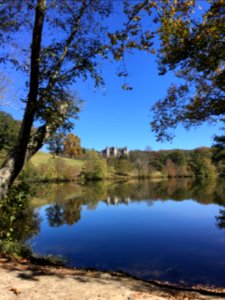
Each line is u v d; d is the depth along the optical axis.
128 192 58.38
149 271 13.79
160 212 32.75
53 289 6.63
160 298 6.64
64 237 20.22
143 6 8.52
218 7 8.80
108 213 31.84
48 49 8.79
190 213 31.89
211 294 8.34
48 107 8.48
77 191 58.97
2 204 11.63
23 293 6.23
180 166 124.19
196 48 9.57
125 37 8.70
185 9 8.60
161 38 9.27
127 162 123.06
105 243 18.84
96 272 9.10
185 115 11.55
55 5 8.34
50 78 8.70
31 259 10.22
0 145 15.69
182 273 13.45
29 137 8.53
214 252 16.91
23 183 12.69
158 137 12.37
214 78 10.48
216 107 10.75
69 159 106.38
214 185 76.50
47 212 31.08
